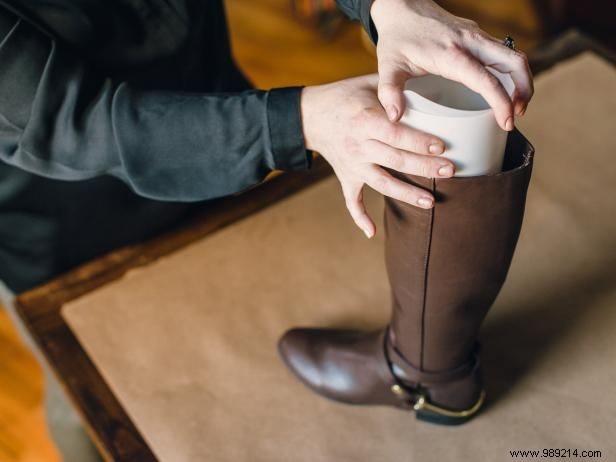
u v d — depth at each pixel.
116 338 1.02
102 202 1.04
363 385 0.89
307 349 0.94
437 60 0.62
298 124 0.74
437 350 0.81
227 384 0.96
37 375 1.51
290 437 0.89
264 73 2.07
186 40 0.95
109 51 0.88
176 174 0.78
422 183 0.66
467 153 0.63
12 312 1.09
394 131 0.63
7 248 1.03
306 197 1.19
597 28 1.99
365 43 2.12
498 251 0.71
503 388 0.91
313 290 1.06
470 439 0.86
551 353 0.94
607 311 0.98
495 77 0.59
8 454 1.39
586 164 1.18
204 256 1.11
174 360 0.99
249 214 1.17
